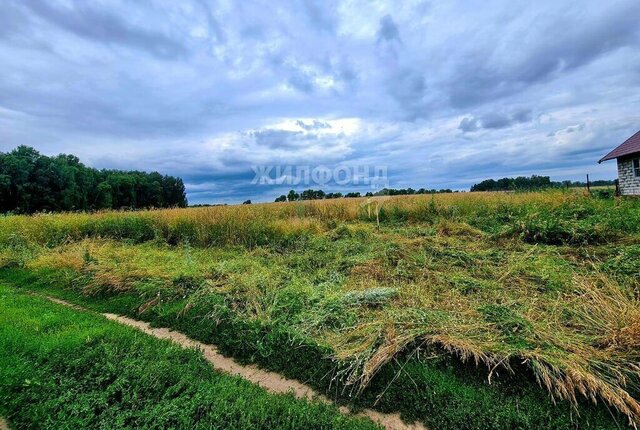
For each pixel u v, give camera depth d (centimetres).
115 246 787
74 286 529
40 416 235
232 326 344
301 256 577
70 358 289
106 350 292
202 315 379
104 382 259
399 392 234
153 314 406
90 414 229
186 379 254
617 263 395
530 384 224
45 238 891
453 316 306
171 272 511
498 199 931
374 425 210
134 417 224
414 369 248
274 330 318
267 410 221
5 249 789
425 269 449
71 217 1065
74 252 691
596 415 199
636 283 339
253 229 756
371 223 872
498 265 456
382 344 265
